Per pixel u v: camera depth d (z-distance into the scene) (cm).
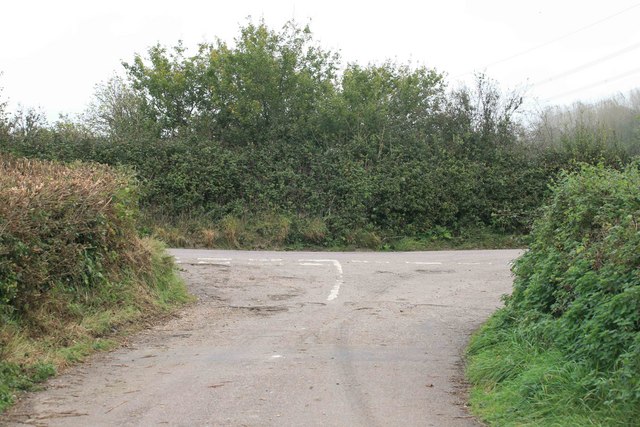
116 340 942
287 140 2856
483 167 2833
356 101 2959
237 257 1897
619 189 813
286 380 757
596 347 619
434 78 3341
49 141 2695
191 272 1537
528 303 838
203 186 2630
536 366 676
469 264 1808
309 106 3014
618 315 616
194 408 658
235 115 2916
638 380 548
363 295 1331
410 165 2769
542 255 883
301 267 1691
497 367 746
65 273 967
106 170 1297
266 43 3003
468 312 1170
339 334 999
